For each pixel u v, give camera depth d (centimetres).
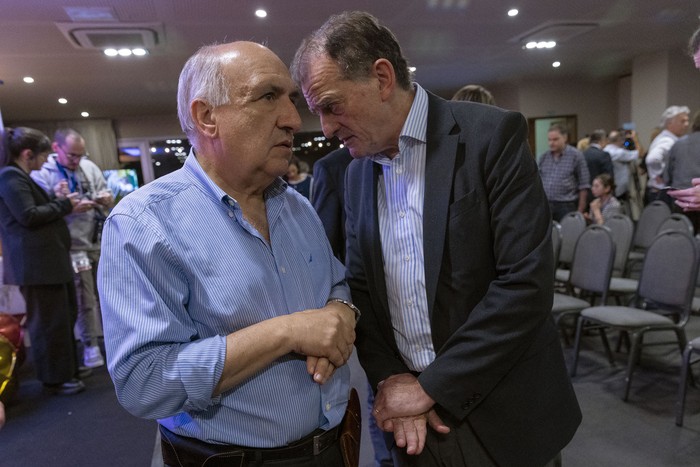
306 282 96
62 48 489
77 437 250
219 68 79
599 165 557
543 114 942
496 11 474
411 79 100
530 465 102
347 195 121
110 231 79
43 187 306
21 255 276
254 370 78
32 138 278
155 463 224
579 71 859
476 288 99
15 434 255
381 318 115
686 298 248
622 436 221
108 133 972
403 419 99
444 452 104
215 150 84
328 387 94
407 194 104
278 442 87
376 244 109
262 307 85
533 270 89
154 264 77
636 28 582
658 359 302
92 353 343
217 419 84
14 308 366
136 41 479
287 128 85
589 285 301
